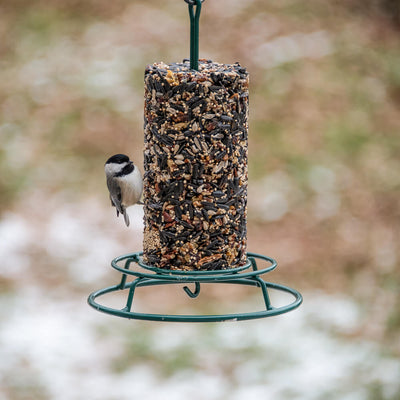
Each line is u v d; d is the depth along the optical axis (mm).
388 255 13297
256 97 16641
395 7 19562
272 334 10828
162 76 5508
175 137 5543
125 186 6078
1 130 15938
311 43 18078
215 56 17531
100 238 13453
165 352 10414
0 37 18359
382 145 15812
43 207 14141
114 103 16406
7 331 10883
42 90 16859
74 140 15625
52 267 12750
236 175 5688
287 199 14477
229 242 5707
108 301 11969
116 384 9695
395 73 17688
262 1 19266
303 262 13180
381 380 9648
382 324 11242
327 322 11273
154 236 5719
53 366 10039
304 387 9492
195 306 11922
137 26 18484
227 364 10086
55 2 19406
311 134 15891
